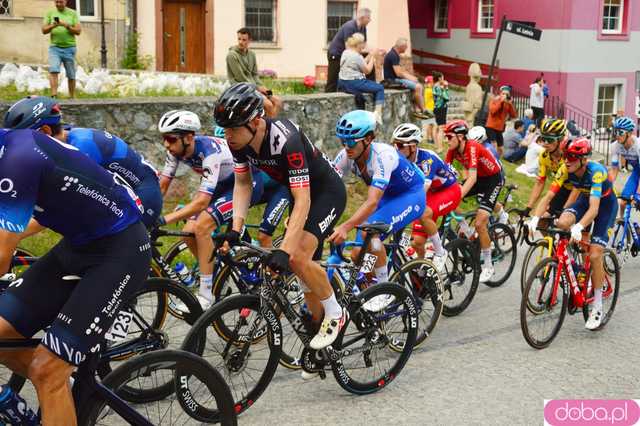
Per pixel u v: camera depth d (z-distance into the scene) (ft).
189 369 10.23
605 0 65.98
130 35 48.47
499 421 12.95
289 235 11.55
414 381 14.61
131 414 9.81
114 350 11.93
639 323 18.81
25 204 8.68
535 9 65.26
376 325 14.08
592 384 14.70
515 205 33.53
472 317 18.92
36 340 9.56
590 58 65.21
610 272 19.08
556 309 17.13
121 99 24.77
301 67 54.85
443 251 18.39
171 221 15.20
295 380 14.47
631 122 23.81
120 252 9.43
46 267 9.72
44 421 8.97
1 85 31.45
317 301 13.03
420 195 16.89
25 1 46.01
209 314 11.85
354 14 56.08
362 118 14.99
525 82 66.64
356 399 13.69
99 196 9.25
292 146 11.71
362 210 14.73
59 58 29.30
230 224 16.74
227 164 16.60
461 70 70.54
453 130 20.43
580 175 17.47
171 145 15.70
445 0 73.10
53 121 11.96
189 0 50.96
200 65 51.96
